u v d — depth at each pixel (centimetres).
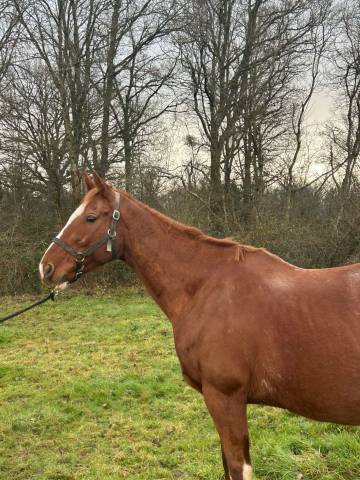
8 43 1302
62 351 721
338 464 327
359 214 1202
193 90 1695
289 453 345
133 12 1415
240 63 1628
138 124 1556
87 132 1398
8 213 1409
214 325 246
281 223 1268
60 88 1316
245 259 262
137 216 282
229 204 1470
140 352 687
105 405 488
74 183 1350
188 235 278
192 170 1503
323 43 1642
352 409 224
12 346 774
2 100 1285
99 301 1162
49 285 277
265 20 1585
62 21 1335
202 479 334
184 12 1461
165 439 404
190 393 512
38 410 479
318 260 1227
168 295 276
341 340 221
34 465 370
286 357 230
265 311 238
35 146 1332
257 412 441
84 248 277
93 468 359
